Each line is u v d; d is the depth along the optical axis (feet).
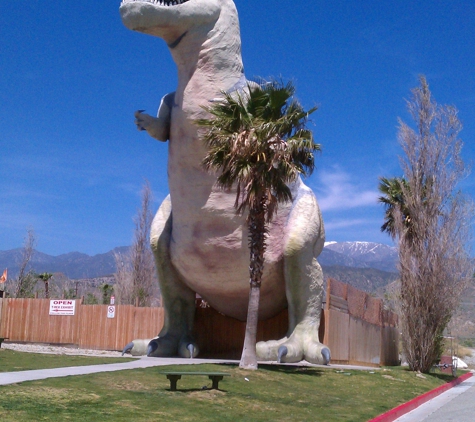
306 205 57.57
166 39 52.90
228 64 52.54
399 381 56.08
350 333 71.87
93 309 77.82
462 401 51.31
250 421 28.71
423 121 75.15
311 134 46.62
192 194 53.88
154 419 25.99
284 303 61.93
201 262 55.26
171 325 60.70
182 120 52.75
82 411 25.80
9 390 28.43
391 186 89.81
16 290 142.41
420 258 74.90
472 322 176.55
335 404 37.58
